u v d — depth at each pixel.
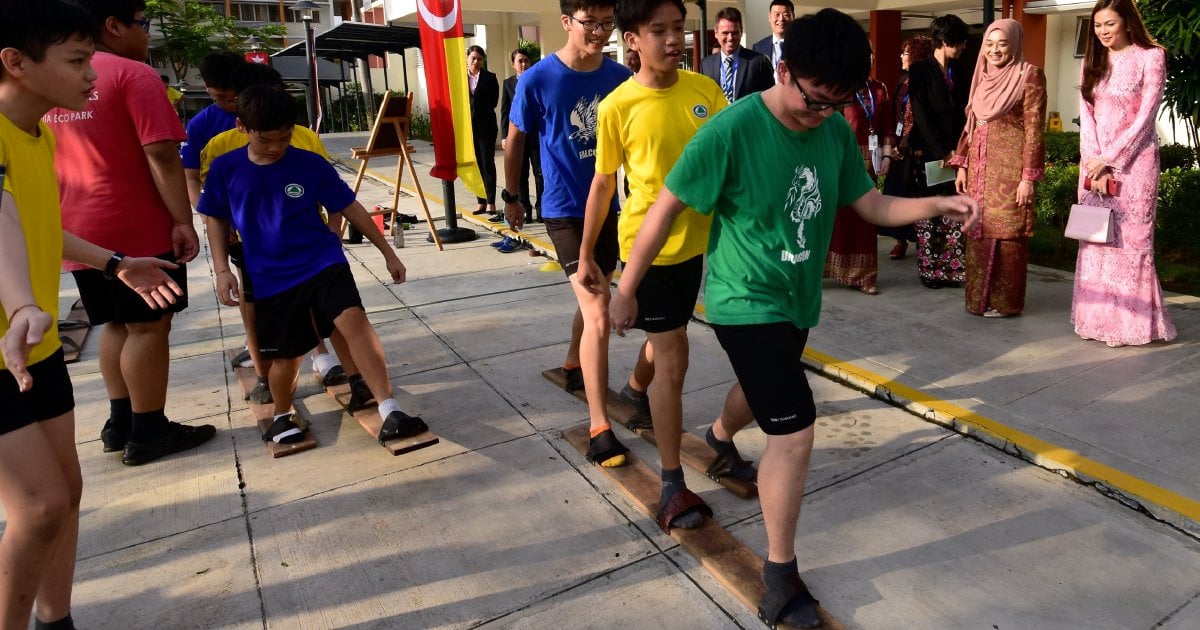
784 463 2.27
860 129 5.66
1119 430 3.36
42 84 2.00
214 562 2.84
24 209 2.01
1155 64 3.92
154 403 3.58
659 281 2.79
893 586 2.54
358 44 16.19
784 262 2.27
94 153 3.26
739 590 2.49
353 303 3.50
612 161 2.95
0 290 1.71
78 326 5.53
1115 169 4.11
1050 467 3.14
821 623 2.32
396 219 8.40
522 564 2.75
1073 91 12.65
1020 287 4.77
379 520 3.05
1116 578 2.52
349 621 2.50
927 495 3.04
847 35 1.97
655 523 2.94
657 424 2.85
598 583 2.63
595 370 3.27
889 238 7.24
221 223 3.62
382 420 3.72
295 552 2.88
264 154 3.39
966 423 3.48
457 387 4.31
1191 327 4.48
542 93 3.45
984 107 4.62
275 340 3.50
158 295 2.42
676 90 2.90
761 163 2.20
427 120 23.17
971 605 2.43
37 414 2.15
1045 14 12.18
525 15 17.00
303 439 3.69
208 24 37.12
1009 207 4.61
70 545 2.30
